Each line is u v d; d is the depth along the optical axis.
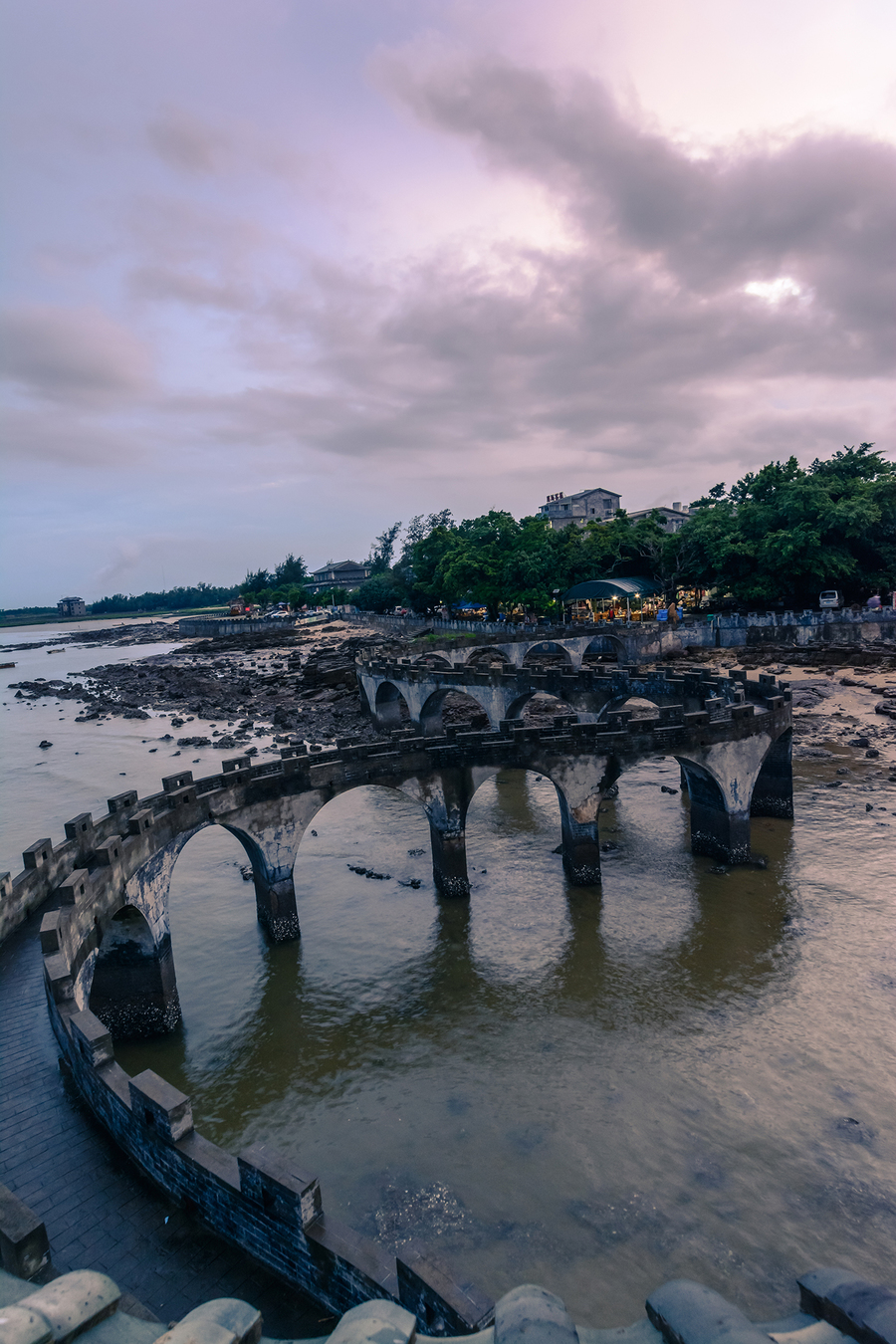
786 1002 23.94
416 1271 9.89
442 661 72.00
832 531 85.06
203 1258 13.07
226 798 27.39
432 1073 22.00
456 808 32.09
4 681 126.19
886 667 70.50
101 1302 5.69
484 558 112.06
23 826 47.28
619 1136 19.02
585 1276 15.35
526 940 29.05
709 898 31.14
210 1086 22.05
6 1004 19.30
